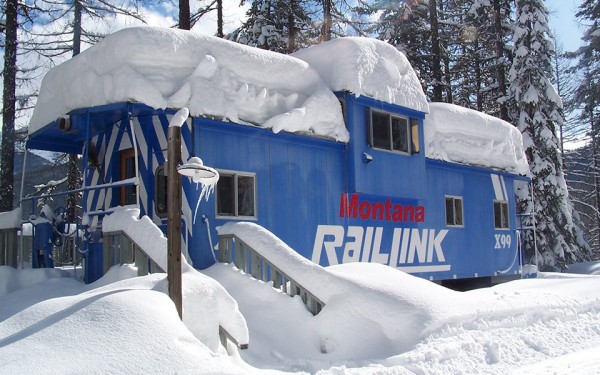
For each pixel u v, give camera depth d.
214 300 6.23
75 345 4.79
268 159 10.57
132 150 10.69
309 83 11.46
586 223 41.41
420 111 13.43
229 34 26.41
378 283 7.60
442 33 28.72
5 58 15.48
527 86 24.47
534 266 17.84
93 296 5.75
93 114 9.78
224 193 9.88
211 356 5.14
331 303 7.37
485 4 26.28
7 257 10.08
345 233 11.84
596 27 28.12
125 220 8.34
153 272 7.74
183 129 9.40
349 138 11.84
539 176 24.28
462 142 15.23
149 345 4.86
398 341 6.91
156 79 9.24
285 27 26.61
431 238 14.19
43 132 11.15
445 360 6.50
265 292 7.86
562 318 8.84
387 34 27.81
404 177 12.95
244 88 10.05
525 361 6.97
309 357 6.98
